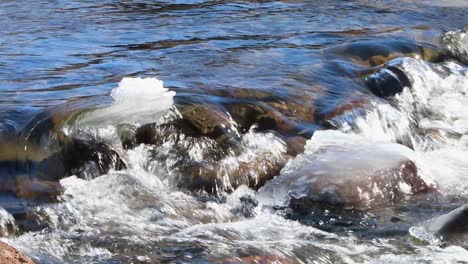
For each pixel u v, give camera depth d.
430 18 28.00
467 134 19.45
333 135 17.06
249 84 18.67
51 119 15.50
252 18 26.59
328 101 18.50
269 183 15.47
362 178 15.35
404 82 20.61
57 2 28.95
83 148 15.20
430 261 12.82
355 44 22.59
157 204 14.16
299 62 21.08
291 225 14.09
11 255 10.55
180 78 19.08
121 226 13.27
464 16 28.44
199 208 14.38
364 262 12.73
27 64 20.58
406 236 13.80
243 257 12.42
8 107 16.33
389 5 29.38
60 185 14.43
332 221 14.43
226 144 15.93
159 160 15.38
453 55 23.91
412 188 15.53
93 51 22.08
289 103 17.91
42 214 13.45
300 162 15.95
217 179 15.28
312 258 12.73
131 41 23.27
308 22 26.30
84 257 12.31
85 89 18.11
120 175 14.84
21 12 27.19
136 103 15.98
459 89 21.69
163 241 12.84
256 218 14.32
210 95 17.30
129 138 15.48
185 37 23.78
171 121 15.87
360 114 18.25
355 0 29.98
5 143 15.09
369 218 14.56
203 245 12.74
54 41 23.17
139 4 28.67
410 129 18.95
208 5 28.59
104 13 27.16
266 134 16.52
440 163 16.95
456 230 13.59
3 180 14.42
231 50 22.16
